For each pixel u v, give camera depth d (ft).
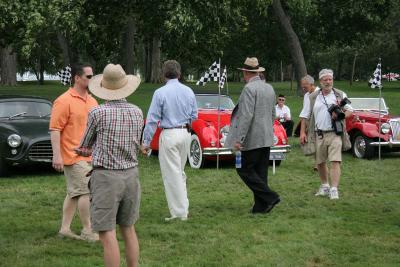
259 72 26.84
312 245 21.50
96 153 16.51
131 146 16.63
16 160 35.47
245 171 26.55
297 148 50.49
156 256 20.13
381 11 117.70
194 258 19.93
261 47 133.59
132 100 94.02
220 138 39.78
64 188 32.86
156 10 56.24
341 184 34.35
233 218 25.77
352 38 124.16
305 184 34.47
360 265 19.19
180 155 25.46
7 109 39.22
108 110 16.46
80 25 54.60
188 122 25.49
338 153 29.78
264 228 23.93
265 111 26.27
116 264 16.42
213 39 59.93
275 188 33.12
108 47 63.41
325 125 29.86
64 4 53.21
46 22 53.62
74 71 21.86
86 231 22.18
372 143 44.45
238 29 70.08
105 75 16.74
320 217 25.98
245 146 26.25
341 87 152.87
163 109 24.95
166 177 25.39
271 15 121.49
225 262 19.49
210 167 41.22
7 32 60.80
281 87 147.64
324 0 114.01
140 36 66.64
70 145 21.68
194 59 62.80
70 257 20.01
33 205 28.48
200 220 25.35
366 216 26.18
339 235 23.00
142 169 39.65
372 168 40.42
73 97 21.75
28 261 19.44
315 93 30.53
